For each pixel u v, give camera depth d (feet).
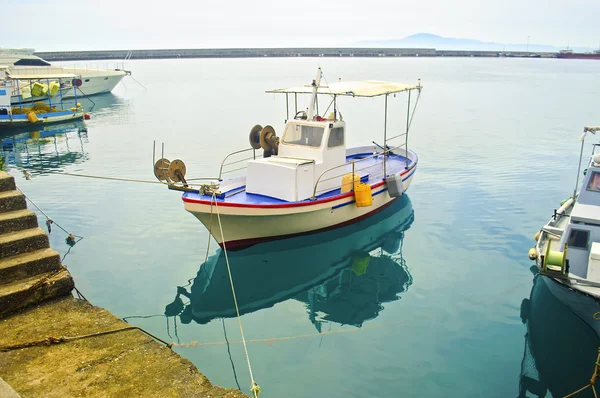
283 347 27.99
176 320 30.68
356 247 42.42
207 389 16.24
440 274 36.73
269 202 38.52
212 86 198.70
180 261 38.55
